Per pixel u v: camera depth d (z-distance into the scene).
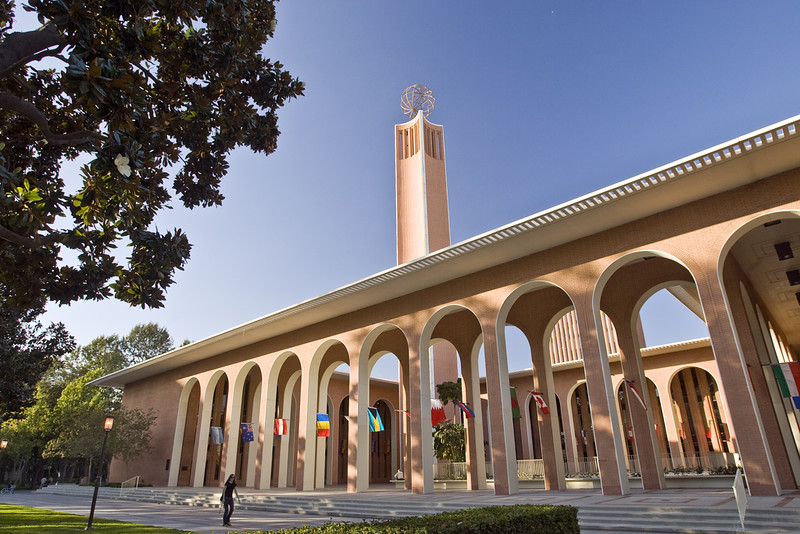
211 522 12.55
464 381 19.02
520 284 14.91
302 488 19.95
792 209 10.80
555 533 5.73
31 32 4.78
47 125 5.12
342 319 20.14
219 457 27.12
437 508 12.28
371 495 16.12
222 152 6.84
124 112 4.66
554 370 26.59
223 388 29.45
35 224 5.82
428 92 37.94
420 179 33.16
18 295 6.45
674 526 8.91
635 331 15.20
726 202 11.78
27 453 42.16
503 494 13.85
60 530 9.96
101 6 5.05
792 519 8.05
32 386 17.47
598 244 13.65
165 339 47.59
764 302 17.91
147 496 22.59
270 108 7.10
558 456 15.94
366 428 18.53
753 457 10.25
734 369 10.80
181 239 6.63
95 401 37.06
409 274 16.20
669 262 14.67
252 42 6.57
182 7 5.33
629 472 18.00
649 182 11.38
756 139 9.99
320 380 23.47
